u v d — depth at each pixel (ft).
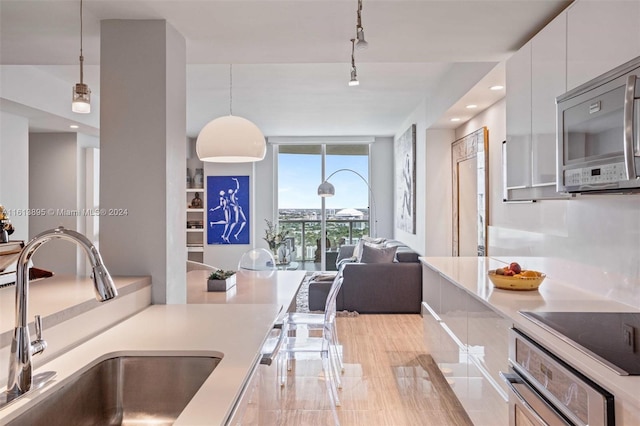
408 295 17.76
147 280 7.45
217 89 16.99
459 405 9.67
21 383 3.69
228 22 7.97
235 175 28.76
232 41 8.89
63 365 4.36
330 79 15.66
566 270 8.44
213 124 11.10
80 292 5.87
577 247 8.02
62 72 14.11
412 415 9.23
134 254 7.80
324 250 29.25
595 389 3.93
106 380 4.75
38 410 3.70
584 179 5.94
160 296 7.75
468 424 8.84
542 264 9.43
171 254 8.01
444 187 18.57
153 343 5.07
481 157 14.47
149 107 7.82
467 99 13.12
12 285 6.71
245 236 28.63
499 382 6.61
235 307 7.16
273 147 29.30
